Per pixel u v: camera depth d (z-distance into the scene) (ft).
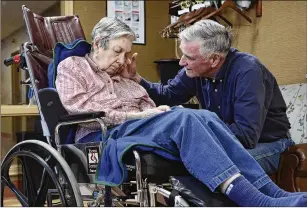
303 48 8.91
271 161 6.22
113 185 4.62
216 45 5.89
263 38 10.04
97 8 13.29
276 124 6.51
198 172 4.27
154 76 13.97
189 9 10.77
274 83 6.64
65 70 5.67
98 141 5.22
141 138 4.67
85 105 5.49
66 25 7.23
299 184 6.12
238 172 4.23
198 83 6.97
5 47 14.55
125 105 6.05
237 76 6.04
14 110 12.23
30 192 6.03
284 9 9.39
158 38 14.01
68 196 5.04
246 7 10.12
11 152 5.95
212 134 4.46
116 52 5.86
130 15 13.62
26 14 6.65
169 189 4.80
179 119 4.54
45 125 5.57
